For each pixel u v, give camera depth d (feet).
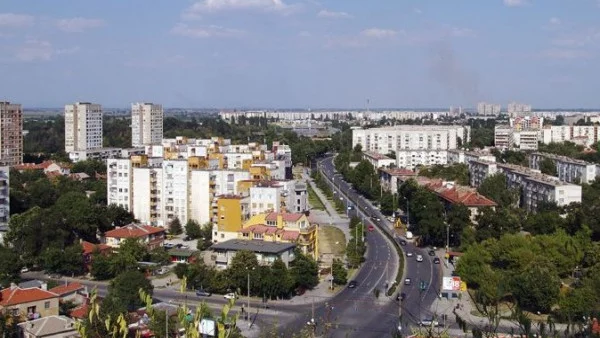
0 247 540.93
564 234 547.90
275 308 453.17
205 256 594.65
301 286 495.41
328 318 402.52
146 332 271.08
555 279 434.71
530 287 414.82
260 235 553.64
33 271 556.10
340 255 615.16
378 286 510.58
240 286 479.00
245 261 485.97
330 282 522.06
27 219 592.19
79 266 540.52
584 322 280.72
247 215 617.21
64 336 345.10
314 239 579.07
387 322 419.33
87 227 622.95
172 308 393.91
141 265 547.49
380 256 613.11
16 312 369.30
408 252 623.36
